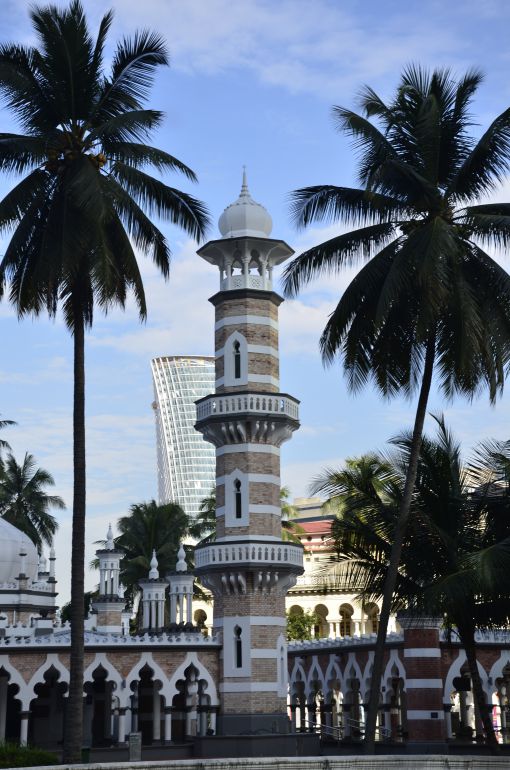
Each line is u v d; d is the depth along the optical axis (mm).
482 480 36031
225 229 54500
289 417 52094
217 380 53656
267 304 53781
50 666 49656
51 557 74250
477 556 31453
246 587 50125
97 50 34938
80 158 34250
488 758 27906
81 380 34688
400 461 37406
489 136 33094
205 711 50938
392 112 35031
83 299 35031
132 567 90250
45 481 103125
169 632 58000
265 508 51188
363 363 36594
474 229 34188
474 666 36219
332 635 102312
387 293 31797
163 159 34656
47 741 58406
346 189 35719
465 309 31406
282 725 49250
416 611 37750
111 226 34750
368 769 27219
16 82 33625
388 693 51000
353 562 37625
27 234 34062
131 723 52344
